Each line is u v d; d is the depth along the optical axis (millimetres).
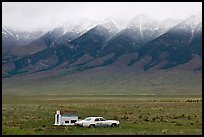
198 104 181125
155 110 144625
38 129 86312
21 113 128875
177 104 184250
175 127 90562
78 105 184375
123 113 131875
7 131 79438
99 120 92625
